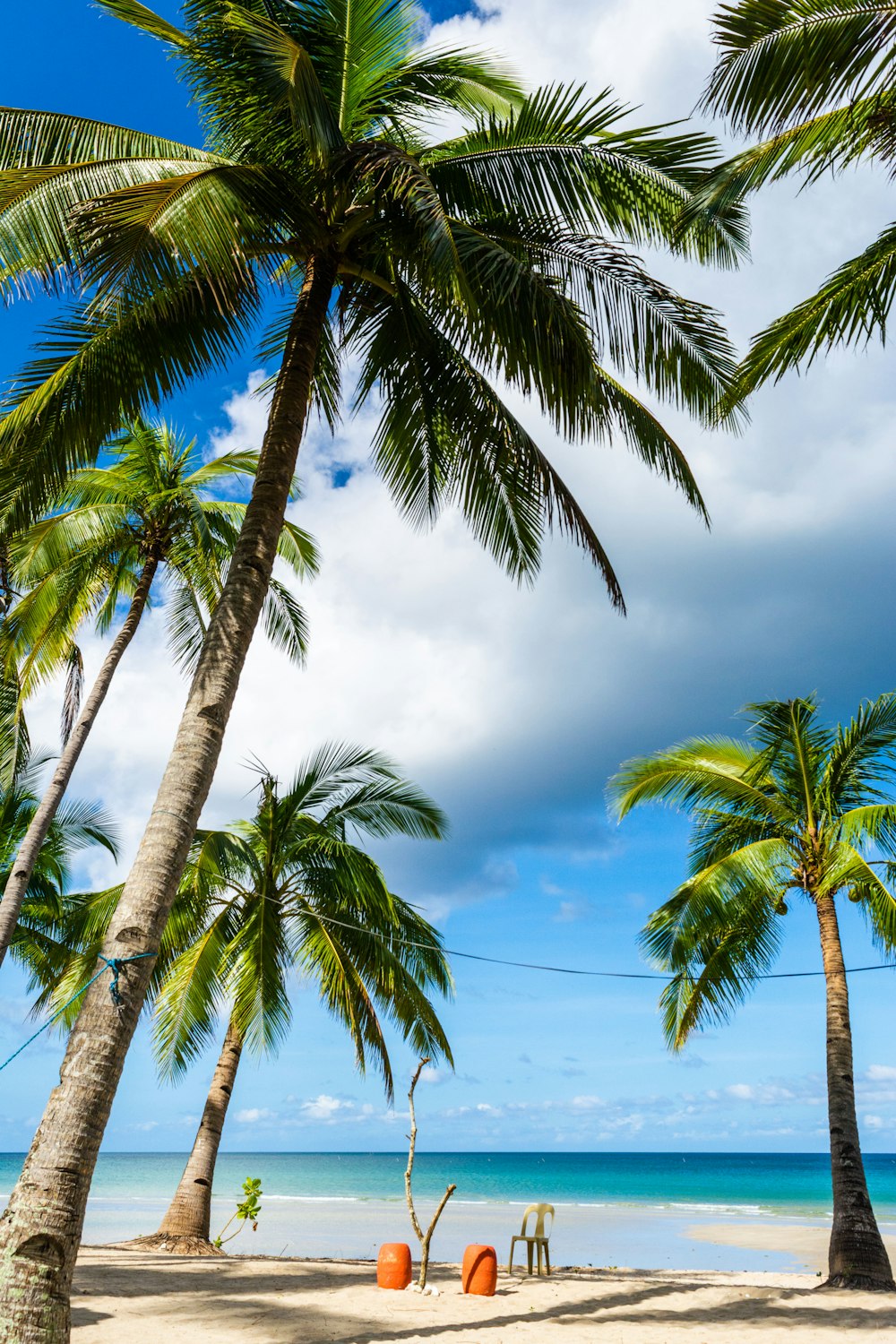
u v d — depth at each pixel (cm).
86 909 1591
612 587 940
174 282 685
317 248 862
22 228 692
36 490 788
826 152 757
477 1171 10325
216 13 811
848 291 793
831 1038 1316
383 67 931
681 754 1492
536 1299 1005
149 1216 3744
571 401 798
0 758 1514
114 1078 580
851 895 1345
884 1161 13075
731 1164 12750
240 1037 1566
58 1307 522
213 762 686
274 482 780
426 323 920
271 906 1538
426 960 1706
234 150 896
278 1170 10488
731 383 876
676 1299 1040
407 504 1088
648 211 883
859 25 668
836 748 1429
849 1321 920
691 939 1405
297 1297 952
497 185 886
